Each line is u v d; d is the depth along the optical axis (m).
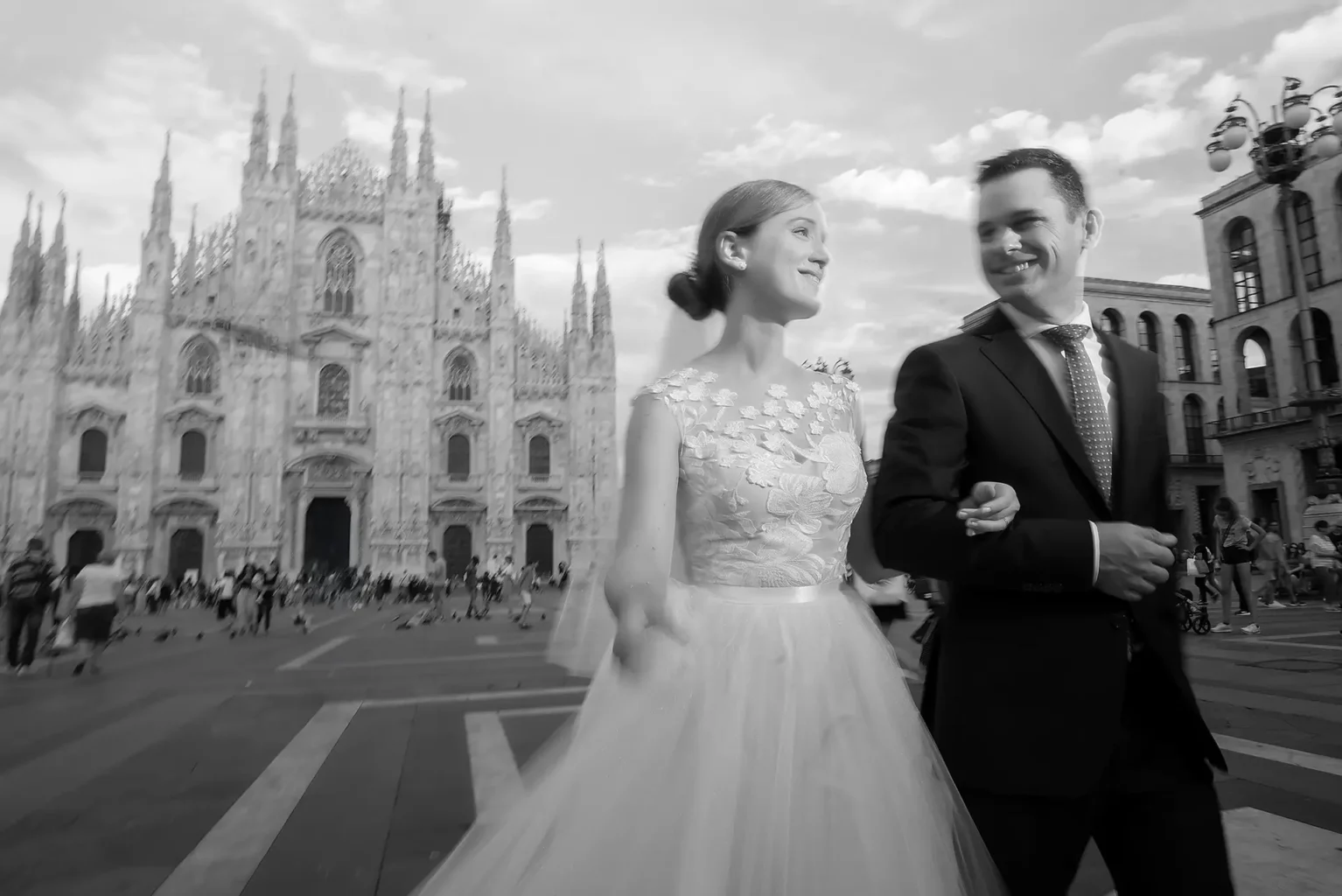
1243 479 31.03
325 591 38.75
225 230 44.56
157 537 40.84
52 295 41.50
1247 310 31.67
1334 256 28.06
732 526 1.61
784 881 1.39
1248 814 3.71
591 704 1.59
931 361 1.80
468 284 48.62
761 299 1.74
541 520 46.41
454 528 45.62
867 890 1.42
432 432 45.91
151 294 42.25
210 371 43.25
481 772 5.20
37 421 40.16
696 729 1.45
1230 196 31.94
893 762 1.58
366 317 45.69
